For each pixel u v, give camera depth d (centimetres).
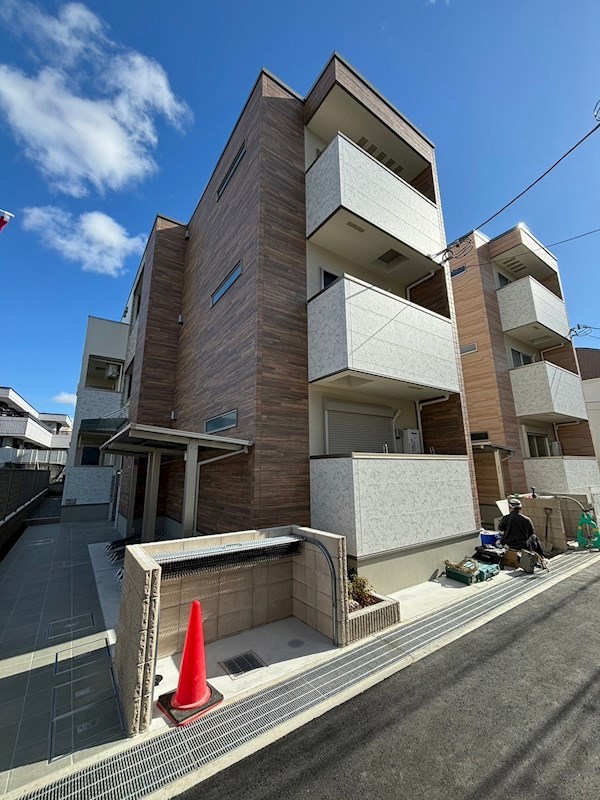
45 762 213
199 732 238
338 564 369
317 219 671
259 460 539
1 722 251
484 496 968
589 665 320
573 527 916
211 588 377
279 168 688
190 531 506
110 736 236
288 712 257
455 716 251
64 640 389
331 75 709
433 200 855
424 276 841
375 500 514
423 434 798
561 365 1338
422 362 670
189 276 1075
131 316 1573
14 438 2302
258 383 566
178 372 1058
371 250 739
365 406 714
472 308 1186
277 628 398
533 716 250
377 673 307
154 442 623
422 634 383
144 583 253
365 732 236
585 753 215
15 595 538
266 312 602
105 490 1384
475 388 1141
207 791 192
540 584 557
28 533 1062
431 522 587
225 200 827
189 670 268
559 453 1231
